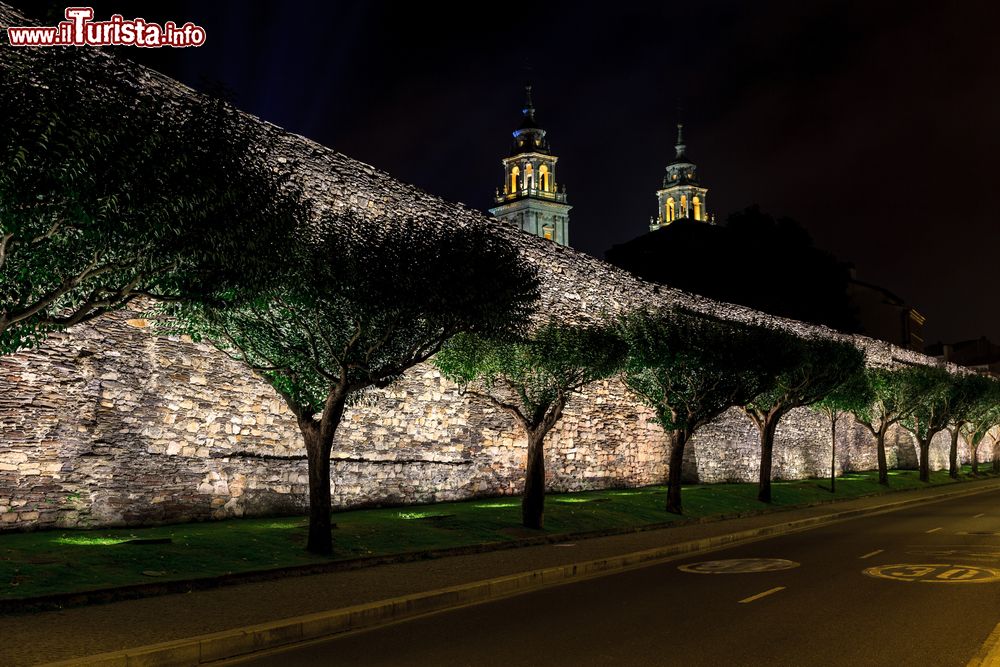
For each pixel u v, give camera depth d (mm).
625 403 36219
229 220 12992
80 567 13484
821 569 17250
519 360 23281
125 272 12703
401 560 17516
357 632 11500
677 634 11078
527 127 126500
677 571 17406
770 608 12875
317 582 14539
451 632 11414
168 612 11664
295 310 16797
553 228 123812
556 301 31547
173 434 19703
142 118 12203
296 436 22594
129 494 18656
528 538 21219
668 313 32500
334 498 23469
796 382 36344
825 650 10133
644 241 77062
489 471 28922
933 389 52688
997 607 12859
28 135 10516
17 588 12047
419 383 26438
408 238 17766
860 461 62594
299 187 22188
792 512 33094
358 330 16984
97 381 18359
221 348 17562
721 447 43156
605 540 22219
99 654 9281
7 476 16750
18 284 11906
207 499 20250
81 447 17938
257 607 12117
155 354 19531
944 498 43875
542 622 12039
